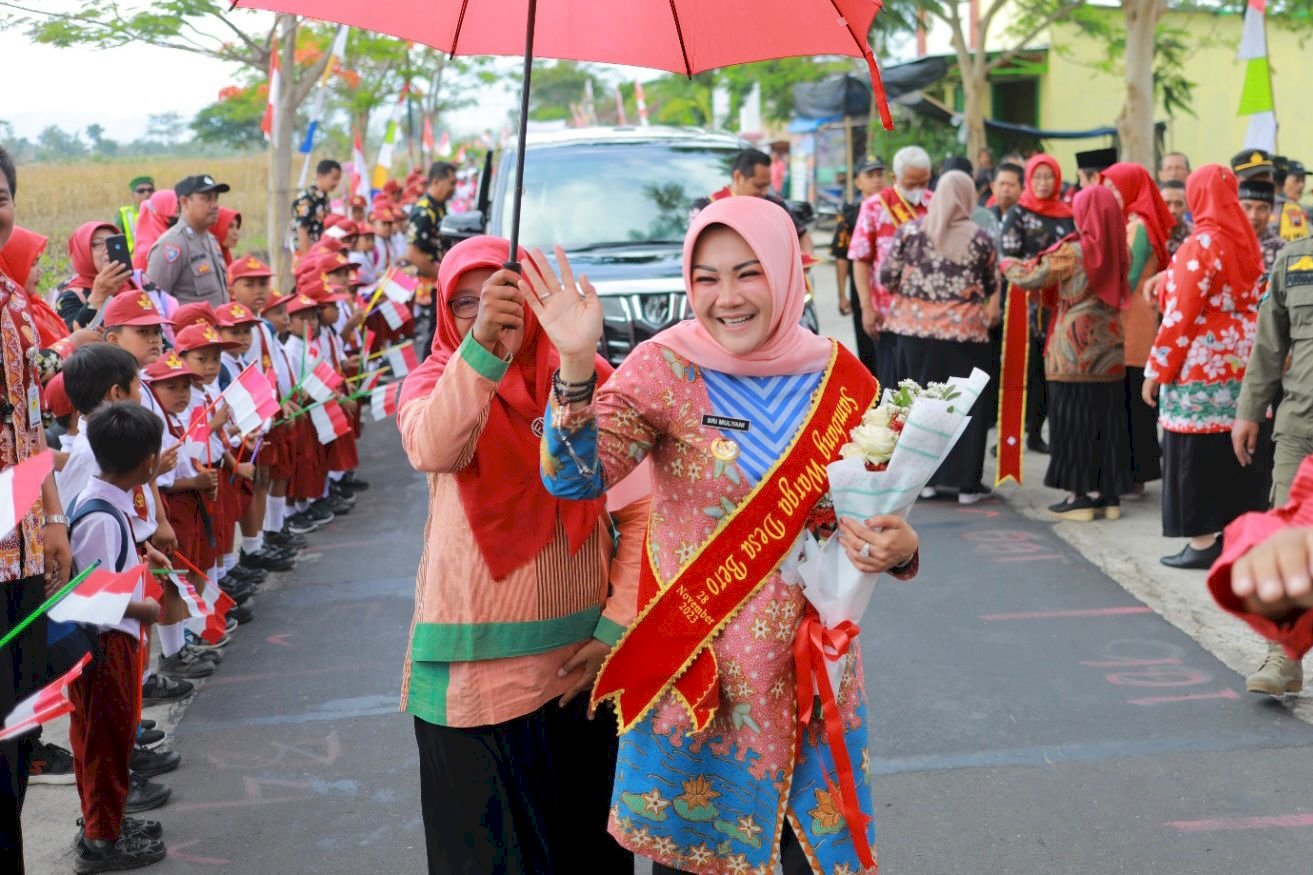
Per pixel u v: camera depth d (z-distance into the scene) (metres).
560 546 3.06
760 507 2.86
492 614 3.00
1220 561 1.59
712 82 39.25
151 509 4.76
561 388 2.71
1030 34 21.69
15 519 2.33
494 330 2.80
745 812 2.90
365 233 12.92
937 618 6.11
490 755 3.03
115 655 3.92
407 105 30.38
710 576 2.87
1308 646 1.62
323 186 14.57
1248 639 5.71
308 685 5.59
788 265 2.87
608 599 3.11
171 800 4.55
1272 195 6.82
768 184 7.95
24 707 2.37
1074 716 4.98
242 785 4.66
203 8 12.02
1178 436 6.45
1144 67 15.60
